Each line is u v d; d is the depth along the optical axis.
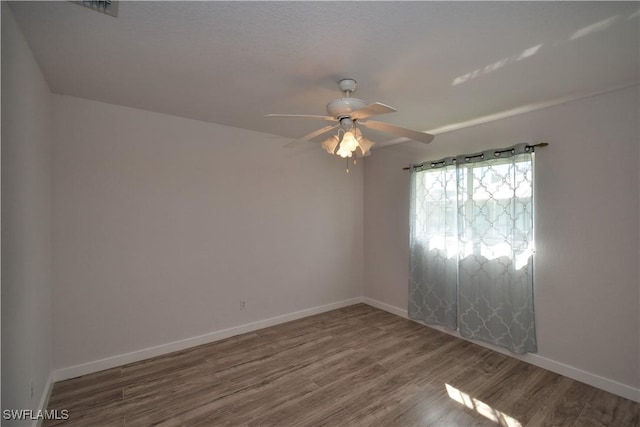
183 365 2.63
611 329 2.24
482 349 2.95
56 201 2.35
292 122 3.07
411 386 2.33
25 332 1.66
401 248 3.92
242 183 3.32
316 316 3.90
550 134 2.55
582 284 2.38
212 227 3.12
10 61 1.41
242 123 3.12
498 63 1.85
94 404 2.09
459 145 3.22
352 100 1.86
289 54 1.76
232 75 2.03
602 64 1.85
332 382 2.38
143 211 2.74
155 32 1.55
